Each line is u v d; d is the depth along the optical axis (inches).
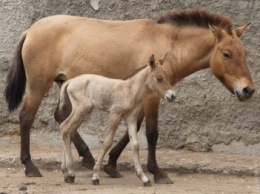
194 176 565.9
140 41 538.6
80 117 508.1
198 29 538.0
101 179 542.9
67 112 564.4
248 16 622.5
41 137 653.3
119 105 499.8
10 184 516.1
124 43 540.1
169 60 531.5
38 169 576.1
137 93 499.8
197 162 581.9
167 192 483.8
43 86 557.3
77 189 493.7
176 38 539.5
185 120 630.5
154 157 526.3
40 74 554.6
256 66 619.2
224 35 524.4
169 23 543.8
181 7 632.4
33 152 623.5
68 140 515.8
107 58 541.0
